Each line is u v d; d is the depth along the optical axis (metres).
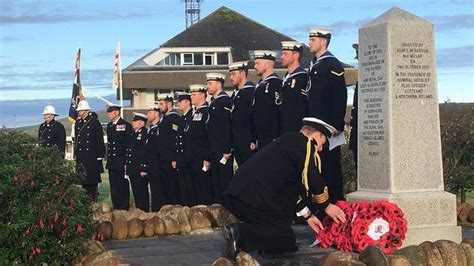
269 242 8.04
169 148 14.79
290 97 10.87
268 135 11.76
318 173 8.07
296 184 8.20
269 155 8.09
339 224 8.41
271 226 8.06
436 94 8.90
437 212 8.73
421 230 8.63
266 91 11.79
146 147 15.53
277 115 11.69
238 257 7.19
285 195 8.14
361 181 9.15
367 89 9.05
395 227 8.17
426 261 7.31
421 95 8.83
